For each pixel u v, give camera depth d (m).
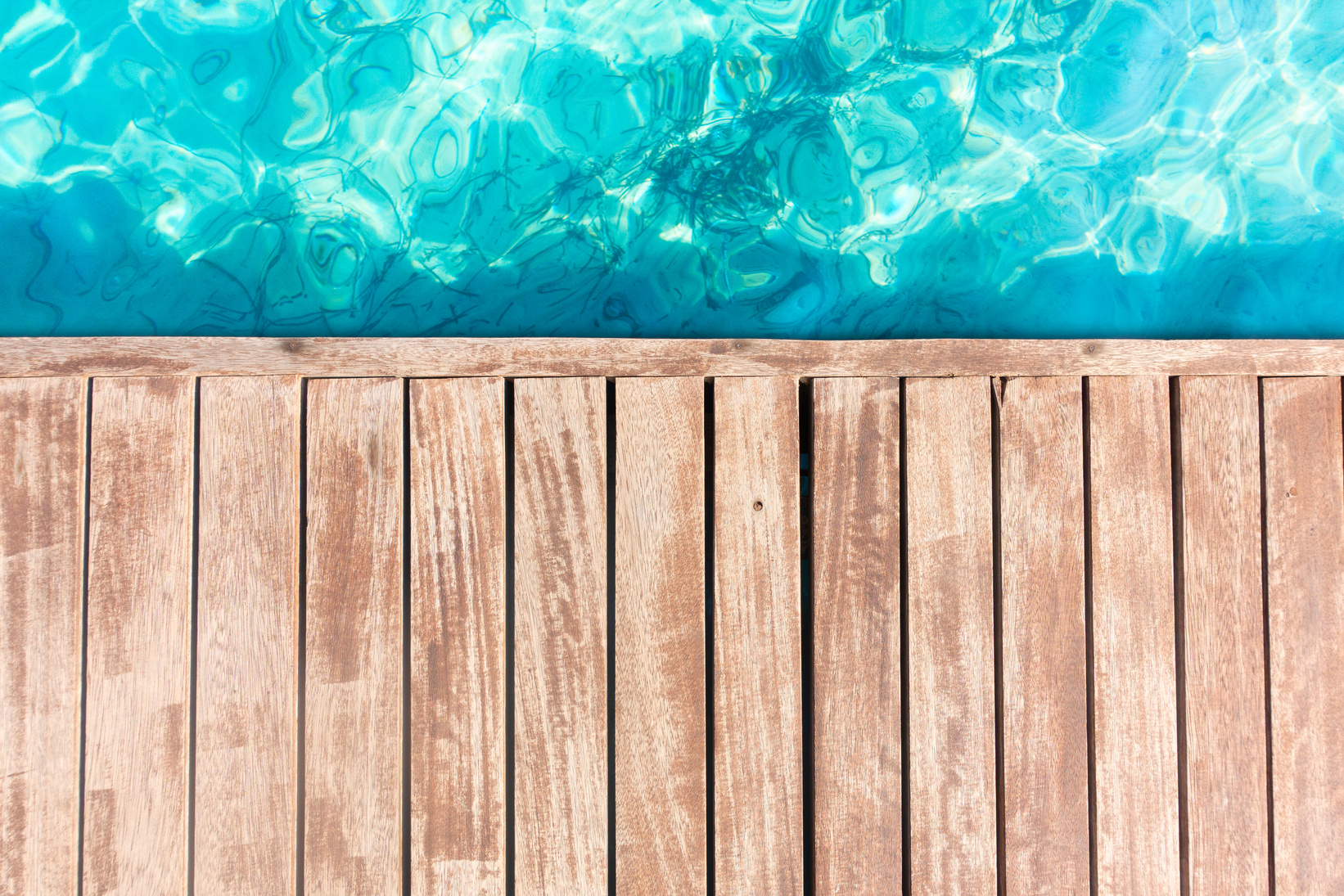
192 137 1.50
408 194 1.52
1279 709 1.42
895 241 1.59
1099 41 1.57
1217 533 1.42
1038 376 1.40
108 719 1.29
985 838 1.39
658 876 1.35
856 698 1.38
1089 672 1.42
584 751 1.34
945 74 1.59
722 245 1.57
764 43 1.56
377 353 1.33
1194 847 1.40
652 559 1.35
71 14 1.48
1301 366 1.43
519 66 1.53
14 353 1.28
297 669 1.36
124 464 1.30
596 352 1.35
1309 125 1.59
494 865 1.33
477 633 1.33
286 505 1.32
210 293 1.50
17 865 1.28
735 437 1.36
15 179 1.48
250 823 1.31
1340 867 1.42
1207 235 1.59
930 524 1.39
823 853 1.38
